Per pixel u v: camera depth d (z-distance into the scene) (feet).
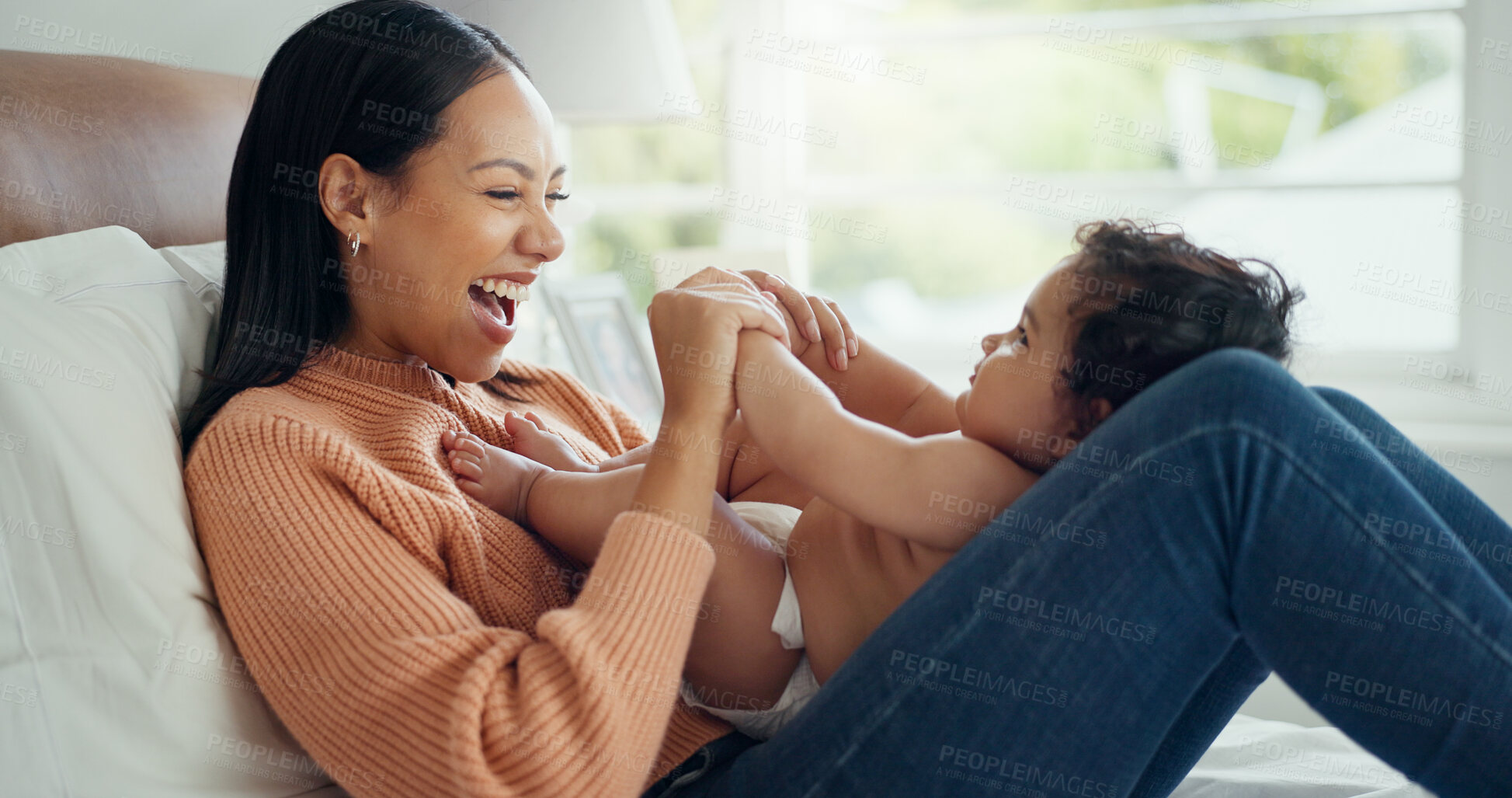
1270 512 2.31
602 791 2.40
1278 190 7.10
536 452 3.50
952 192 7.70
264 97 3.37
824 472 2.75
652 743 2.53
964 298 11.29
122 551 2.68
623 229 11.11
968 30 7.52
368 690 2.45
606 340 6.40
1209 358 2.44
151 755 2.64
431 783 2.36
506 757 2.33
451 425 3.34
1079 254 2.85
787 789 2.64
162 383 3.10
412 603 2.57
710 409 2.81
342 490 2.81
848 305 11.50
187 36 5.40
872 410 3.50
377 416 3.24
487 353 3.49
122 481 2.74
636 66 6.12
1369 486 2.32
